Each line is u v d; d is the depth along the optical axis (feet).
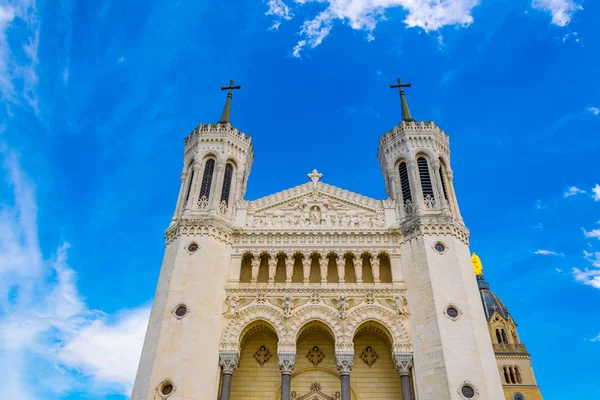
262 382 121.90
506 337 290.56
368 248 131.44
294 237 134.10
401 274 126.52
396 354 112.47
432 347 110.01
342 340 115.24
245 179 157.58
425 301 117.60
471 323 112.57
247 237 134.72
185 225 131.34
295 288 124.26
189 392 104.22
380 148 160.04
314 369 123.85
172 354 108.27
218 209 137.69
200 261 124.16
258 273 131.44
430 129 153.48
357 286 124.57
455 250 125.59
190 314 114.42
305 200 144.66
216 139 153.17
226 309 121.49
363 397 119.14
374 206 142.10
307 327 121.80
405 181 146.00
